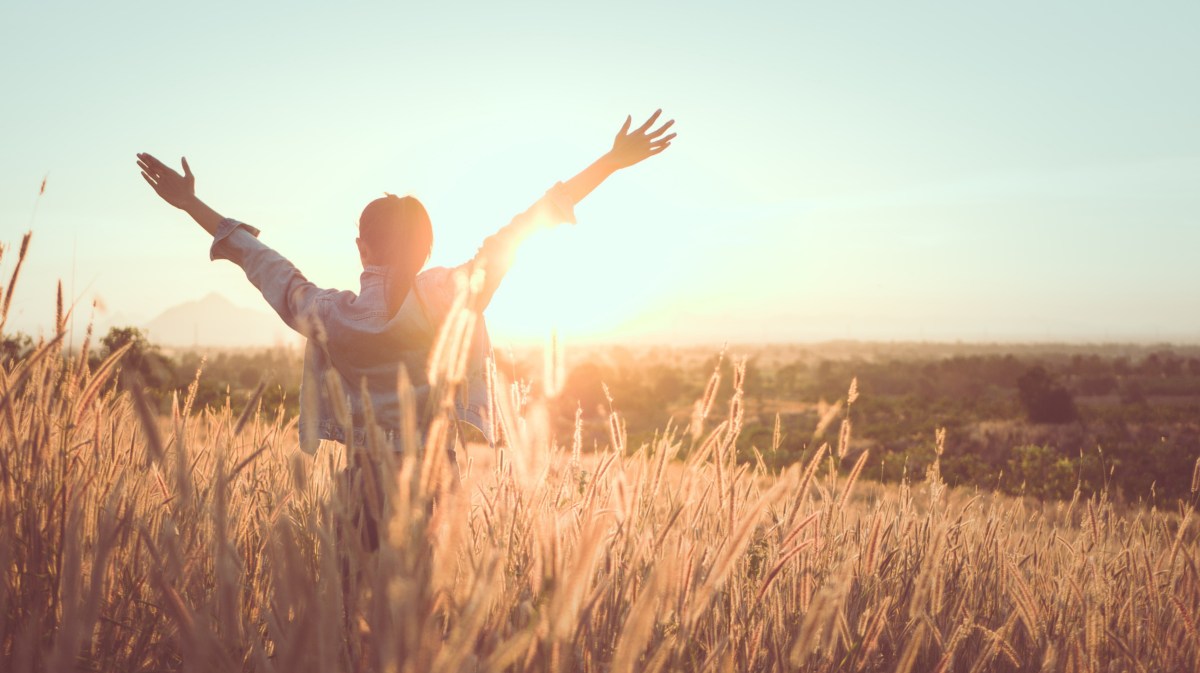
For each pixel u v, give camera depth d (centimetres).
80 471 176
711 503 201
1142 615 240
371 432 114
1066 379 14575
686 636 135
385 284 213
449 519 111
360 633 118
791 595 199
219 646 107
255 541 195
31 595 148
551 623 111
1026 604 208
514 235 229
